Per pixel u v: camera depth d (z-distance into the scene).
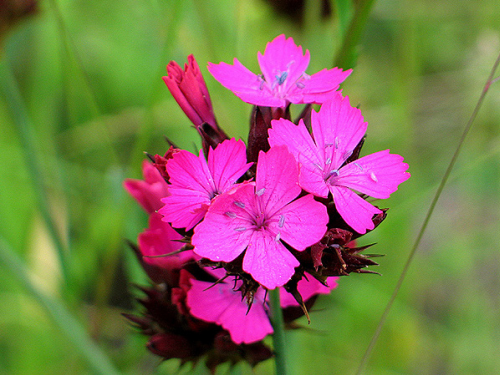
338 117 0.18
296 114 0.27
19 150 0.30
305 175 0.17
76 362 0.27
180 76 0.19
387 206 0.30
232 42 0.29
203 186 0.17
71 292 0.25
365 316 0.30
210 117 0.19
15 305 0.28
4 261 0.22
